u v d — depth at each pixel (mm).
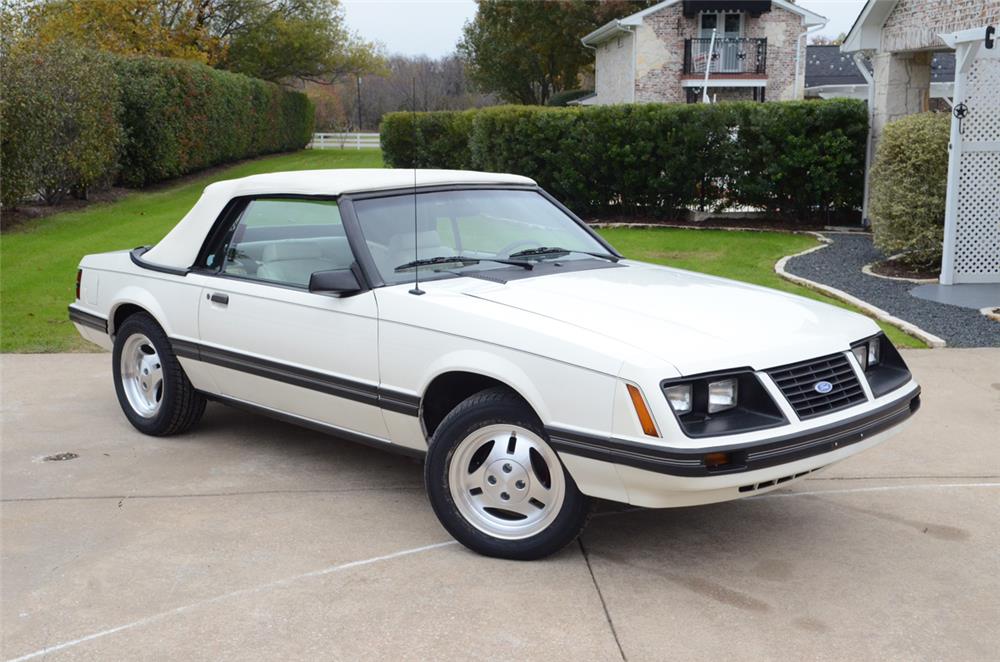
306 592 3736
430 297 4227
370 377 4410
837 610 3580
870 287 11336
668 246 14594
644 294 4336
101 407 6562
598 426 3588
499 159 19047
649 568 3955
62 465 5344
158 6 37531
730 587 3777
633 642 3328
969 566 3988
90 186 22391
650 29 36844
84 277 6227
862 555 4105
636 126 17438
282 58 44344
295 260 4875
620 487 3600
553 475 3838
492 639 3354
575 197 18453
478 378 4176
